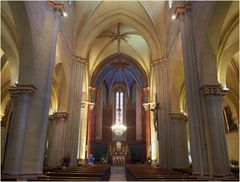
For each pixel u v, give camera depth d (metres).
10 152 8.92
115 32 23.95
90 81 26.59
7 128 20.11
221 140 8.87
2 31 11.09
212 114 9.16
